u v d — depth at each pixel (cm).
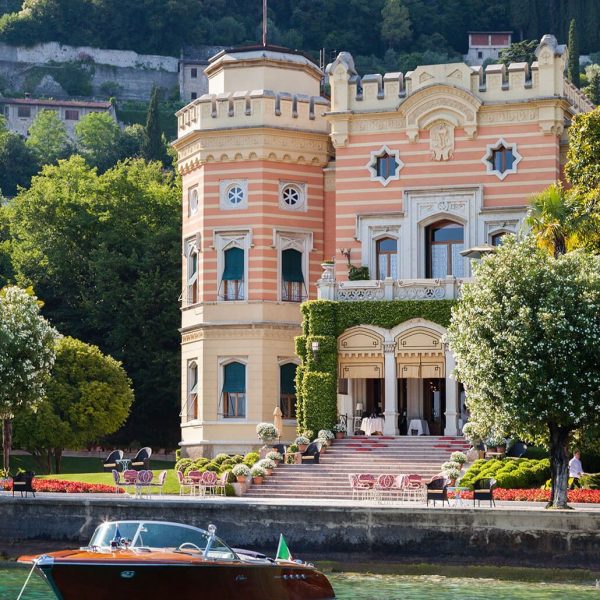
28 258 15262
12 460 13262
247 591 5741
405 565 7244
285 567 5903
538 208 8962
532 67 10319
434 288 9888
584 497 7962
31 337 9600
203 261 11012
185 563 5516
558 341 7425
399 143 10588
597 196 8894
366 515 7331
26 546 7819
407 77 10588
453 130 10456
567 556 7012
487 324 7588
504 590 6606
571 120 10538
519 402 7450
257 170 10919
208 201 11019
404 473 9031
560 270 7688
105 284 14488
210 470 9412
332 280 10125
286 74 11238
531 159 10312
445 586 6731
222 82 11275
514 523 7112
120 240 14912
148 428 14825
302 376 10081
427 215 10488
